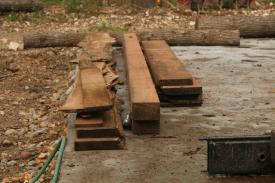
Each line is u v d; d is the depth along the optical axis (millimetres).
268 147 3227
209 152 3252
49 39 9109
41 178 4059
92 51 5723
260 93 5047
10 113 6008
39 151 4789
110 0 12734
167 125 4188
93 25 11258
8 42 9672
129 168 3430
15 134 5281
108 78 4699
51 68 8250
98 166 3451
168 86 4605
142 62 5281
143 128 3986
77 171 3383
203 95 4980
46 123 5570
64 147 3729
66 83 7309
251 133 4004
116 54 7172
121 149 3707
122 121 4168
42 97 6707
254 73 5840
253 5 13430
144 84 4434
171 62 5344
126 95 4938
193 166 3451
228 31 7668
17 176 4289
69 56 8812
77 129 3699
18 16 11945
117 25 11156
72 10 12312
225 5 13203
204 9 12875
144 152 3672
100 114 3859
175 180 3270
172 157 3590
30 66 8375
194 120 4301
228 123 4230
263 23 8484
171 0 12805
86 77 4504
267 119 4312
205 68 6113
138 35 7844
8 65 8375
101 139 3693
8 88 7188
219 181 3242
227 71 5945
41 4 12320
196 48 7531
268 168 3258
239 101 4793
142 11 12273
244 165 3248
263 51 7184
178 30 7832
